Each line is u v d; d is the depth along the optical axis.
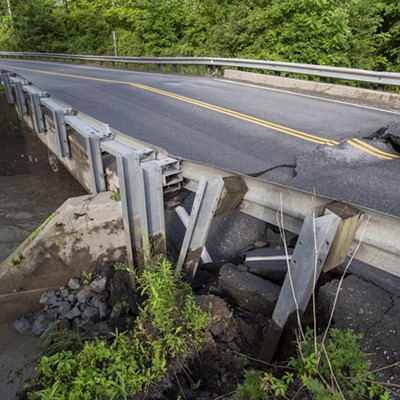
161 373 3.00
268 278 3.89
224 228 4.93
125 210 4.58
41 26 29.41
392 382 2.48
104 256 5.32
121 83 12.69
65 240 5.00
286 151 5.79
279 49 14.15
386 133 5.84
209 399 2.83
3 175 14.08
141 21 20.84
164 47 21.00
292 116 7.71
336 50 13.93
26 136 13.98
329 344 2.59
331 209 2.53
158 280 3.40
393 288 3.26
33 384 3.75
